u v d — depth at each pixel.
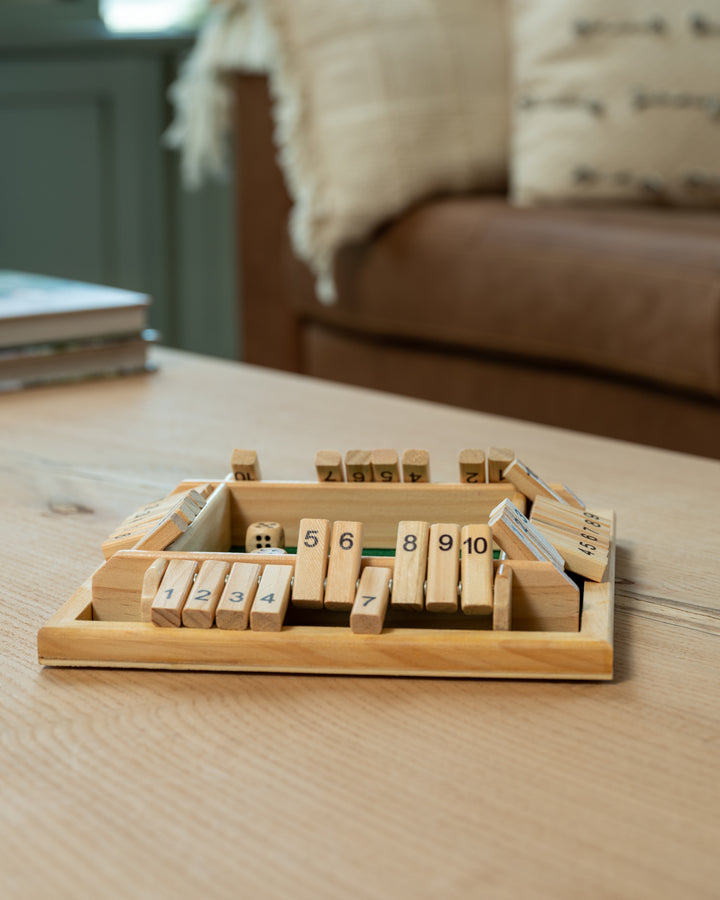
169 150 2.87
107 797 0.38
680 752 0.41
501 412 1.74
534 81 1.77
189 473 0.78
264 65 1.97
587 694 0.46
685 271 1.44
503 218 1.67
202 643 0.47
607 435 1.61
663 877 0.33
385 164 1.76
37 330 1.03
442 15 1.81
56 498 0.72
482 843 0.35
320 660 0.47
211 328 3.01
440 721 0.43
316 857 0.35
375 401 1.01
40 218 2.83
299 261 2.00
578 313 1.55
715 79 1.69
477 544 0.50
